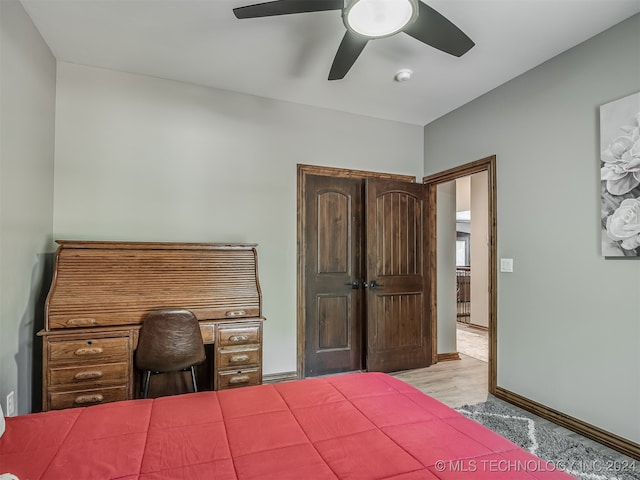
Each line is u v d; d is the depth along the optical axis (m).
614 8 2.02
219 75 2.89
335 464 1.04
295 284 3.35
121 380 2.24
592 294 2.28
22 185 2.10
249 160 3.22
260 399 1.52
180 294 2.47
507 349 2.88
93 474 0.99
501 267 2.94
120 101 2.82
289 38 2.38
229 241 3.13
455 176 3.54
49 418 1.32
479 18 2.11
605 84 2.22
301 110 3.43
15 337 2.05
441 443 1.16
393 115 3.70
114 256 2.41
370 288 3.53
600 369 2.22
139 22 2.21
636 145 2.04
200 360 2.35
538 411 2.60
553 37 2.31
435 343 3.95
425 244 3.83
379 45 2.42
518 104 2.83
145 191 2.88
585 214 2.33
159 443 1.16
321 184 3.53
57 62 2.66
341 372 3.56
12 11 1.94
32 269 2.28
